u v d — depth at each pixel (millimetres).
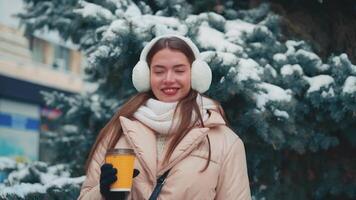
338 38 3332
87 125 4461
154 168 1728
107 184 1573
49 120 12203
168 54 1855
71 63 13305
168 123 1776
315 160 3244
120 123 1872
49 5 4391
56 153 4629
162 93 1867
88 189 1854
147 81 1935
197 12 3482
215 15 3109
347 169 3143
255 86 2631
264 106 2686
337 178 3139
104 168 1593
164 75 1865
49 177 3316
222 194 1758
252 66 2701
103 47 2746
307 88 2871
